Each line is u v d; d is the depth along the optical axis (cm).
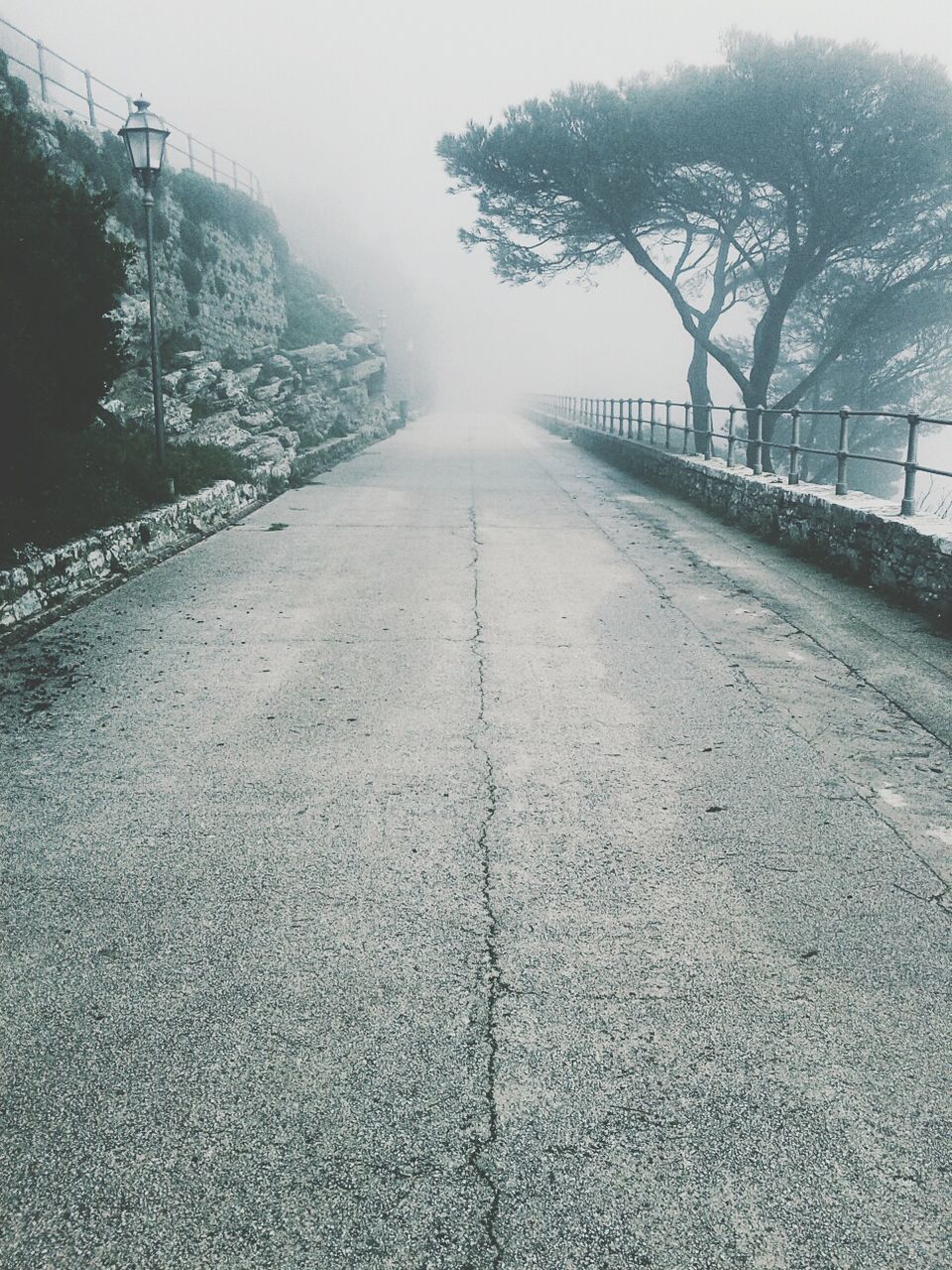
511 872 336
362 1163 207
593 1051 243
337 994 266
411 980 273
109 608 731
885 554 777
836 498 902
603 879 331
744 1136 214
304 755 445
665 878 332
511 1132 216
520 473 1836
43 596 692
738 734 471
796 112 1541
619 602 755
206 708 510
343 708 510
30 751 450
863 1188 200
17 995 266
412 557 945
